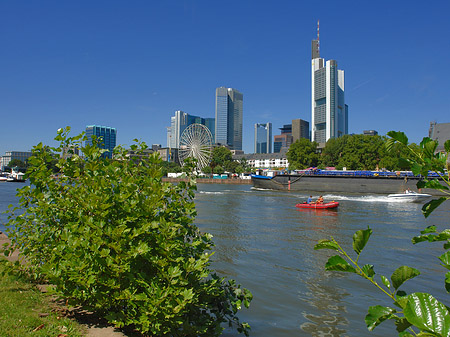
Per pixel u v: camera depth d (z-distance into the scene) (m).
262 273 12.90
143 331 5.25
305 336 7.91
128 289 5.46
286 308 9.56
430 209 2.60
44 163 6.70
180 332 5.79
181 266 5.68
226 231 22.62
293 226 24.97
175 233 5.60
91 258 5.51
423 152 2.56
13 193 57.28
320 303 9.99
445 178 2.50
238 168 163.88
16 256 9.88
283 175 73.06
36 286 7.56
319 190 68.81
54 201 6.88
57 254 6.00
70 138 6.95
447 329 1.76
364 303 10.05
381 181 62.62
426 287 11.63
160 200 5.98
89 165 6.18
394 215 31.95
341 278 12.36
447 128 89.25
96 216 5.82
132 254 5.25
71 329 5.42
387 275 12.97
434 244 18.48
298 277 12.44
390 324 8.65
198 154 110.06
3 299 6.40
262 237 20.42
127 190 5.91
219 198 52.06
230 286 6.88
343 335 8.01
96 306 5.54
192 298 5.43
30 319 5.61
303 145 125.94
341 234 21.67
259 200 48.69
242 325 6.97
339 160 121.00
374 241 19.38
